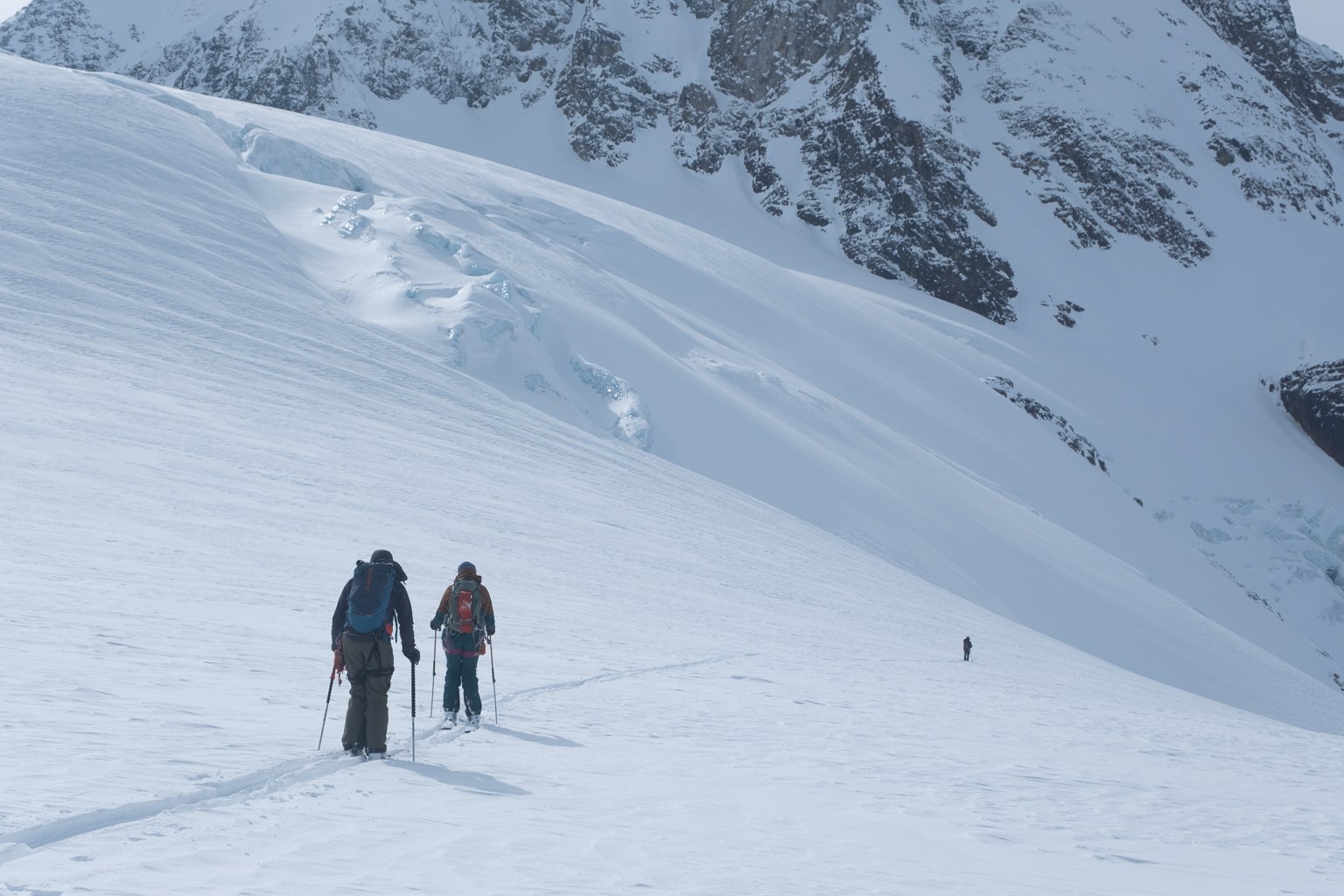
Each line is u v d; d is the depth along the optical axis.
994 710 17.06
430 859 4.52
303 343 45.50
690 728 11.10
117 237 48.53
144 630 11.45
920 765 10.23
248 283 50.50
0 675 8.03
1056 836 7.25
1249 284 173.12
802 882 4.82
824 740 11.27
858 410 82.50
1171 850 7.12
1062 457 105.00
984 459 94.94
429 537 25.55
